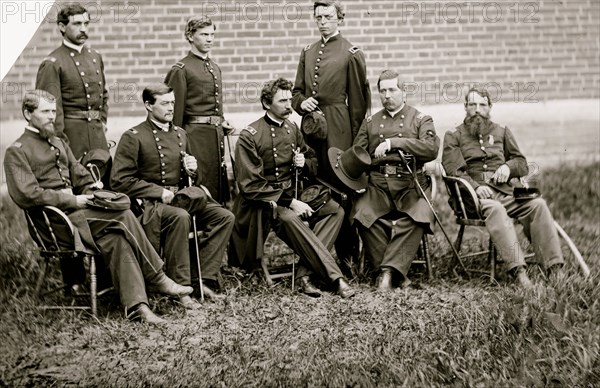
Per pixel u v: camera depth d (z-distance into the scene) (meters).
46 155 7.05
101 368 5.80
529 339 6.16
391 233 8.01
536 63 11.66
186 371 5.73
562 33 11.72
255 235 7.71
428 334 6.29
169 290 7.03
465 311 6.63
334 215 7.81
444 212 10.00
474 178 8.19
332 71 8.21
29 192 6.78
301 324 6.65
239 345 6.10
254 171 7.61
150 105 7.50
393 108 8.03
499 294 7.00
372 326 6.59
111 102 10.66
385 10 11.14
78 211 6.91
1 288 7.45
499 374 5.75
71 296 7.19
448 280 7.88
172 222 7.22
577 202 10.73
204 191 7.60
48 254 6.87
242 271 7.82
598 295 6.97
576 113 11.76
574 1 11.70
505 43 11.55
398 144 7.79
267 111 7.85
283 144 7.80
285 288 7.61
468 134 8.27
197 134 8.10
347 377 5.60
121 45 10.67
